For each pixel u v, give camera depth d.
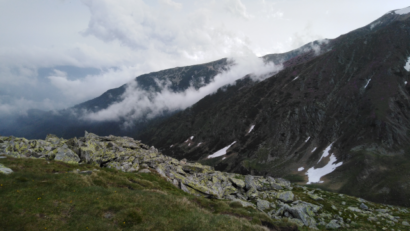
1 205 20.81
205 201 37.72
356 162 157.75
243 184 64.06
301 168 192.75
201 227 23.69
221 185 61.44
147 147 80.12
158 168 54.56
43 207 22.12
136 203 26.80
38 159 37.75
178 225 23.61
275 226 31.05
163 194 32.94
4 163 32.09
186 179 55.56
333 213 52.44
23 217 20.00
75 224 20.86
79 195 26.09
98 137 71.31
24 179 26.69
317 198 63.16
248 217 33.16
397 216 55.03
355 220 49.72
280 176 189.12
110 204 25.36
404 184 124.12
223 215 29.75
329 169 172.00
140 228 21.84
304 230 37.94
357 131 195.38
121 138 78.50
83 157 46.69
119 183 35.06
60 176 30.06
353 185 140.88
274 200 56.66
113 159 52.16
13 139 44.69
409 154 154.12
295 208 45.81
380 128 180.25
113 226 21.53
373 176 140.62
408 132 174.75
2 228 18.19
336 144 198.25
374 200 123.50
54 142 51.47
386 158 152.25
